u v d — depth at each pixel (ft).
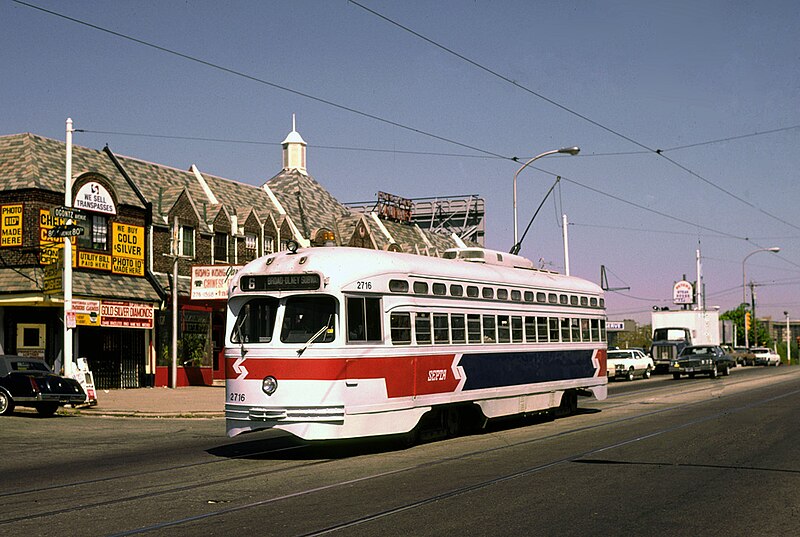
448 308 56.18
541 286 69.31
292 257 48.73
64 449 54.90
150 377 120.47
